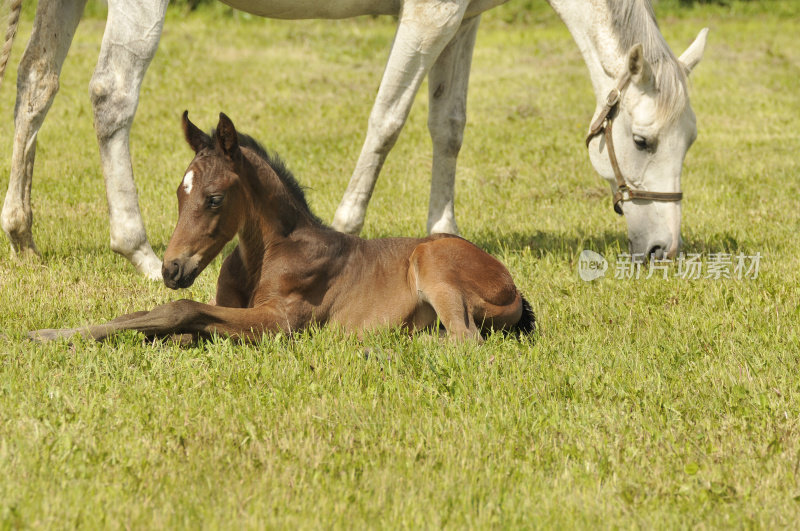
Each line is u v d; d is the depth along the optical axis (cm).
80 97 2417
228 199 762
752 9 4828
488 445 623
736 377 761
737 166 1917
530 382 738
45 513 505
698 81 3017
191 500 531
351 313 830
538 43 3822
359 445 621
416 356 772
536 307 990
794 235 1334
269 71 2911
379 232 1327
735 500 566
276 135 2120
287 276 802
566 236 1355
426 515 527
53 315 896
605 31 1112
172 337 789
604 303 999
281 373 730
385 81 1075
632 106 1104
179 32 3572
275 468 579
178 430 622
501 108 2569
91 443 595
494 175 1831
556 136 2222
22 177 1102
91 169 1762
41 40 1089
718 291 1037
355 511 529
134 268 1088
